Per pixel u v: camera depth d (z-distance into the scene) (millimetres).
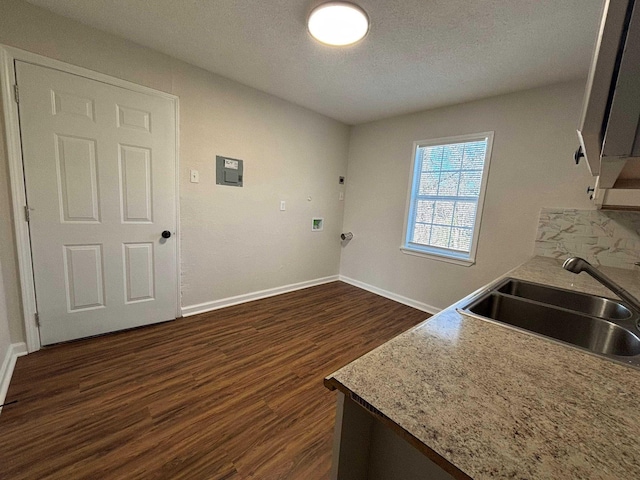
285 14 1737
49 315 2070
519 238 2674
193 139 2592
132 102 2213
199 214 2748
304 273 3922
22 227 1897
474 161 2977
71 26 1910
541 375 716
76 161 2039
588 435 521
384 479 780
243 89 2865
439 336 914
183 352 2180
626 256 2184
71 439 1368
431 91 2711
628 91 337
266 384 1866
